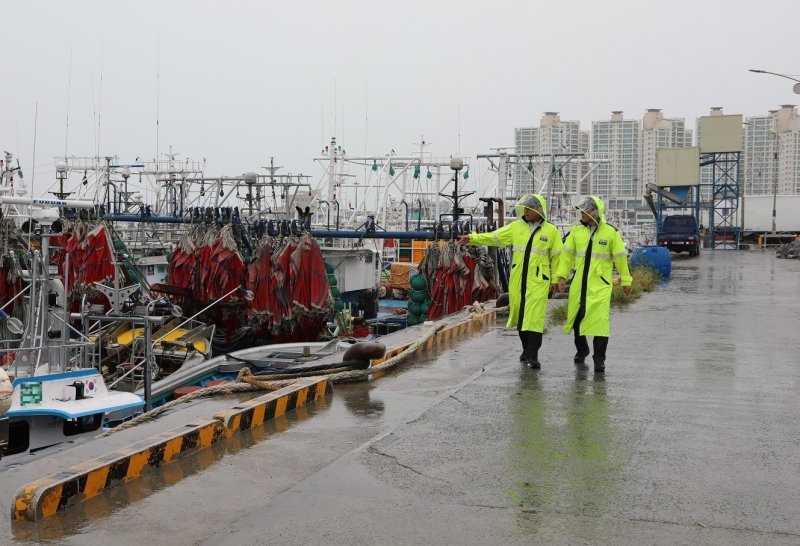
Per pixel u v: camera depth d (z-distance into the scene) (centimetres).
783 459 612
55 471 584
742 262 3791
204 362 1502
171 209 3347
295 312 2020
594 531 471
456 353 1130
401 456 619
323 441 669
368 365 937
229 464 604
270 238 2041
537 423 719
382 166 3406
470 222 2139
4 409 931
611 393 841
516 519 491
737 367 991
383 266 4506
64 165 2662
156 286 2050
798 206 7100
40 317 1176
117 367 1574
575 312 965
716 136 5691
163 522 489
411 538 462
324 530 475
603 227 958
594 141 10656
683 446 646
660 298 1923
